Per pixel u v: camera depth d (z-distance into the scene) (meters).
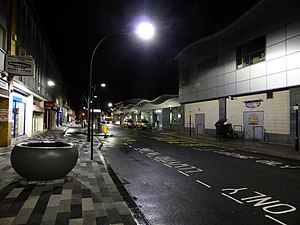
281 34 19.02
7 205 5.18
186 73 33.72
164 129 42.47
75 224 4.37
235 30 24.20
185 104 34.44
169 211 5.50
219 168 10.34
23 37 18.45
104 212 4.96
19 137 18.20
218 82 26.67
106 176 7.91
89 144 18.00
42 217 4.62
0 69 13.24
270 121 20.34
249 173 9.42
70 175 7.92
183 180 8.28
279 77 19.09
